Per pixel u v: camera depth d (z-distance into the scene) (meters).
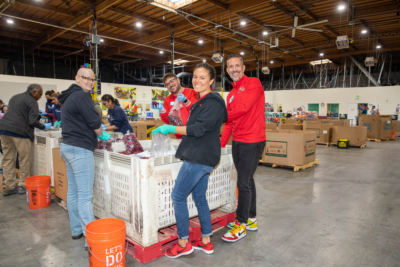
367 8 8.03
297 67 16.53
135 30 9.80
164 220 1.74
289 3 7.63
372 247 1.87
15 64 11.07
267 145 4.92
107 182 1.89
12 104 2.91
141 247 1.62
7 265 1.62
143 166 1.57
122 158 1.71
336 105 13.62
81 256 1.73
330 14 8.69
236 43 11.48
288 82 16.84
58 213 2.50
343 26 9.68
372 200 2.95
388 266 1.62
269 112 14.02
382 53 13.38
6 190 3.01
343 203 2.85
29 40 10.64
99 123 1.75
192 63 15.95
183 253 1.71
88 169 1.77
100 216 2.03
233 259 1.71
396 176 4.11
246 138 1.92
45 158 2.94
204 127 1.45
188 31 10.13
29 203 2.60
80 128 1.72
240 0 7.50
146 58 14.25
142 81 15.29
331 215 2.50
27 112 2.91
